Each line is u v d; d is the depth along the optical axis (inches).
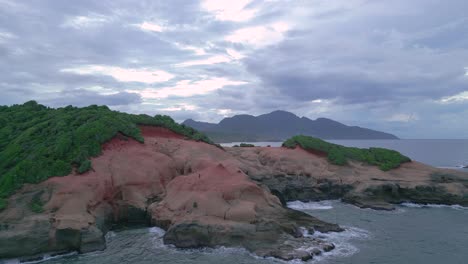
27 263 999.6
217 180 1349.7
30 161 1305.4
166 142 1827.0
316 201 1823.3
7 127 1669.5
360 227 1322.6
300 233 1136.2
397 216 1507.1
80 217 1143.6
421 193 1775.3
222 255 1021.2
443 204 1743.4
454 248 1108.5
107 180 1369.3
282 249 1023.0
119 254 1048.8
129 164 1502.2
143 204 1369.3
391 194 1793.8
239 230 1084.5
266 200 1328.7
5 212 1117.1
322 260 986.7
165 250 1071.0
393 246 1115.9
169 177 1569.9
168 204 1305.4
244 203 1228.5
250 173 1793.8
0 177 1288.1
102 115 1727.4
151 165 1545.3
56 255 1047.0
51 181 1254.9
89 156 1435.8
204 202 1221.1
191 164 1628.9
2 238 995.9
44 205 1169.4
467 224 1382.9
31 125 1675.7
